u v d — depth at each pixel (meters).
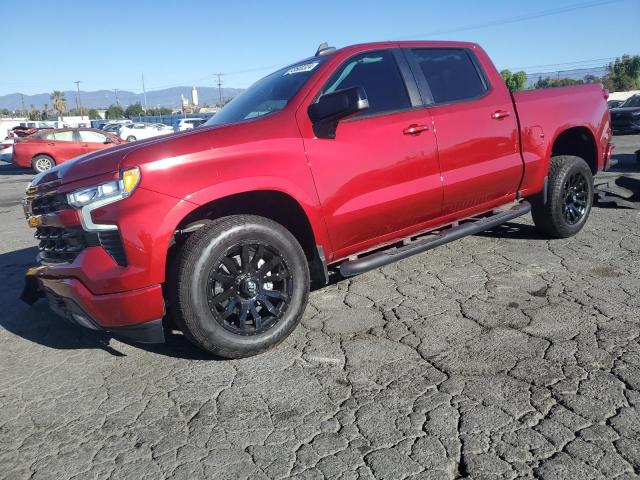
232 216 3.33
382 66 4.16
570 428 2.54
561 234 5.48
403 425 2.67
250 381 3.21
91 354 3.78
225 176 3.27
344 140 3.76
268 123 3.54
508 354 3.28
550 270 4.69
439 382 3.03
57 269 3.33
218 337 3.28
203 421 2.84
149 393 3.17
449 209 4.46
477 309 3.98
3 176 19.64
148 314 3.18
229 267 3.32
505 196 4.90
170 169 3.15
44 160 19.78
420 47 4.45
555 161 5.34
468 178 4.40
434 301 4.19
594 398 2.76
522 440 2.48
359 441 2.57
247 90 4.61
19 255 6.85
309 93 3.75
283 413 2.86
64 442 2.76
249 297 3.38
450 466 2.36
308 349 3.55
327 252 3.81
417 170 4.10
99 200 3.10
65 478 2.48
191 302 3.18
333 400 2.94
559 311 3.84
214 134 3.37
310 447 2.56
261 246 3.38
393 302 4.24
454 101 4.45
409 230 4.30
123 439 2.75
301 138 3.59
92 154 3.52
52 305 3.71
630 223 6.11
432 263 5.10
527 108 4.91
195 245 3.18
